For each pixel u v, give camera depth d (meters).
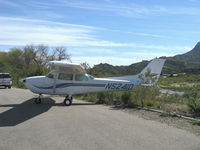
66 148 5.19
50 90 12.80
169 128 7.35
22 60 48.56
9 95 16.67
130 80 14.16
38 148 5.17
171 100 13.22
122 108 11.46
